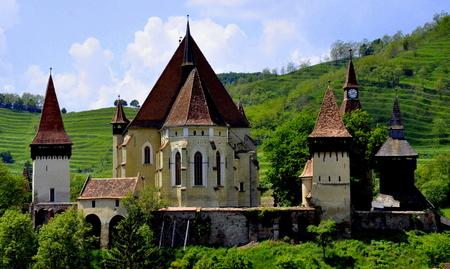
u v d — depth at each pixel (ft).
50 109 362.12
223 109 370.53
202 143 325.21
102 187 304.30
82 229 279.90
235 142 366.63
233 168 336.70
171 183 331.98
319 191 297.94
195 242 293.02
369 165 342.03
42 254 270.26
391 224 297.74
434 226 296.71
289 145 351.05
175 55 371.15
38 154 351.87
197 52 377.50
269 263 272.51
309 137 300.61
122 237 268.21
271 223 291.99
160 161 334.85
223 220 294.46
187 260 271.90
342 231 294.25
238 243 292.20
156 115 361.30
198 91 337.31
